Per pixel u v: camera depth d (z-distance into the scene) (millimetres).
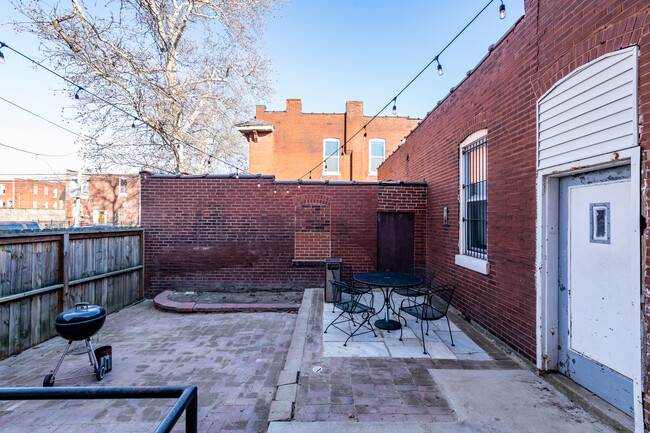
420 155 7895
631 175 2383
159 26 10836
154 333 5066
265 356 4203
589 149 2771
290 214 7320
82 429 2768
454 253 5797
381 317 5270
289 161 16062
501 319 4137
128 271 6738
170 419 1195
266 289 7270
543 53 3389
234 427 2760
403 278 4906
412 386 3127
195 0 11344
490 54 4516
